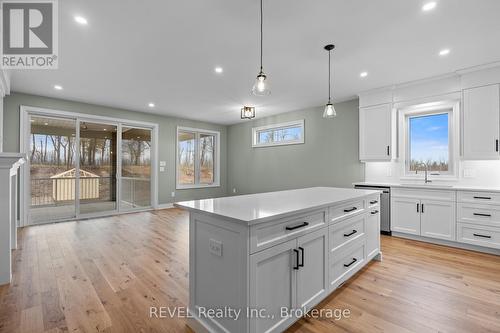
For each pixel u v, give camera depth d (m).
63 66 3.20
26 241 3.53
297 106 5.36
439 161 3.88
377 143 4.19
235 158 7.29
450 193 3.36
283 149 6.04
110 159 5.44
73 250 3.17
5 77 3.26
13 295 2.09
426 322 1.74
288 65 3.20
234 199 2.07
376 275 2.49
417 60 3.05
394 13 2.11
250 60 3.05
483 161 3.46
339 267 2.10
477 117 3.28
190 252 1.72
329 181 5.16
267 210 1.58
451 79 3.53
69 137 4.94
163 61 3.07
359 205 2.43
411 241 3.64
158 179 6.11
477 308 1.91
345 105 4.91
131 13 2.11
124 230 4.13
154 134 6.07
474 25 2.29
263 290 1.42
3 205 2.29
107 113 5.30
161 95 4.51
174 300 2.03
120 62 3.09
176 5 2.01
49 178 4.75
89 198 5.16
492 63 3.11
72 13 2.11
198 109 5.59
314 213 1.80
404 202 3.77
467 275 2.49
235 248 1.39
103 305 1.95
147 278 2.41
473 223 3.19
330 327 1.70
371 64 3.18
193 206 1.71
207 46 2.70
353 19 2.20
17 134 4.30
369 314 1.84
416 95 3.82
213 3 1.99
